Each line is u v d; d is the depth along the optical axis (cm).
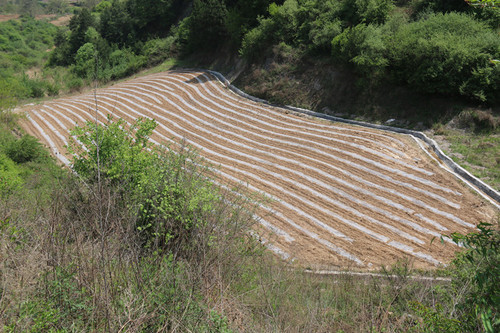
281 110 2298
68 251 457
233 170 1647
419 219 1211
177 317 399
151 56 3959
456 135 1599
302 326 469
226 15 3231
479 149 1487
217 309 440
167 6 4466
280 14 2588
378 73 1927
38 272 421
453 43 1678
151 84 3167
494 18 1806
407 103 1841
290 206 1332
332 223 1229
